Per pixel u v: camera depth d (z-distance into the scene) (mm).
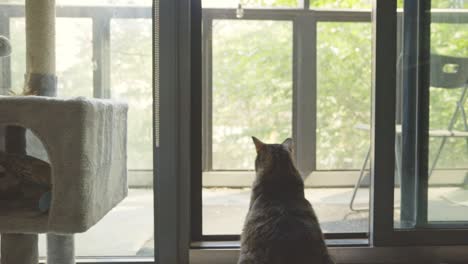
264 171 1460
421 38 1708
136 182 1697
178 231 1640
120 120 1427
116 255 1714
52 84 1332
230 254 1671
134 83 1708
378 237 1686
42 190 1243
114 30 1691
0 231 1091
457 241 1700
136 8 1684
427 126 1735
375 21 1663
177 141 1612
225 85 2633
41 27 1292
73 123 1058
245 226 1310
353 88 2852
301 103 2818
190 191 1727
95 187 1149
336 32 2803
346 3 2787
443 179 1754
